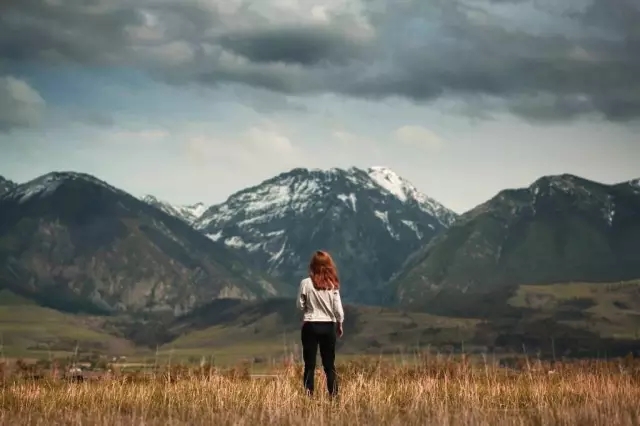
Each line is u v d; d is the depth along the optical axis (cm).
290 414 1581
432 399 1806
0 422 1569
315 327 1872
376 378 2327
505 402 1875
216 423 1534
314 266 1900
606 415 1521
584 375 2388
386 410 1659
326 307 1880
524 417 1545
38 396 2027
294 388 2086
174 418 1616
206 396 1966
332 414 1617
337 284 1898
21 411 1766
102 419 1602
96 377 2592
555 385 2194
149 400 1928
